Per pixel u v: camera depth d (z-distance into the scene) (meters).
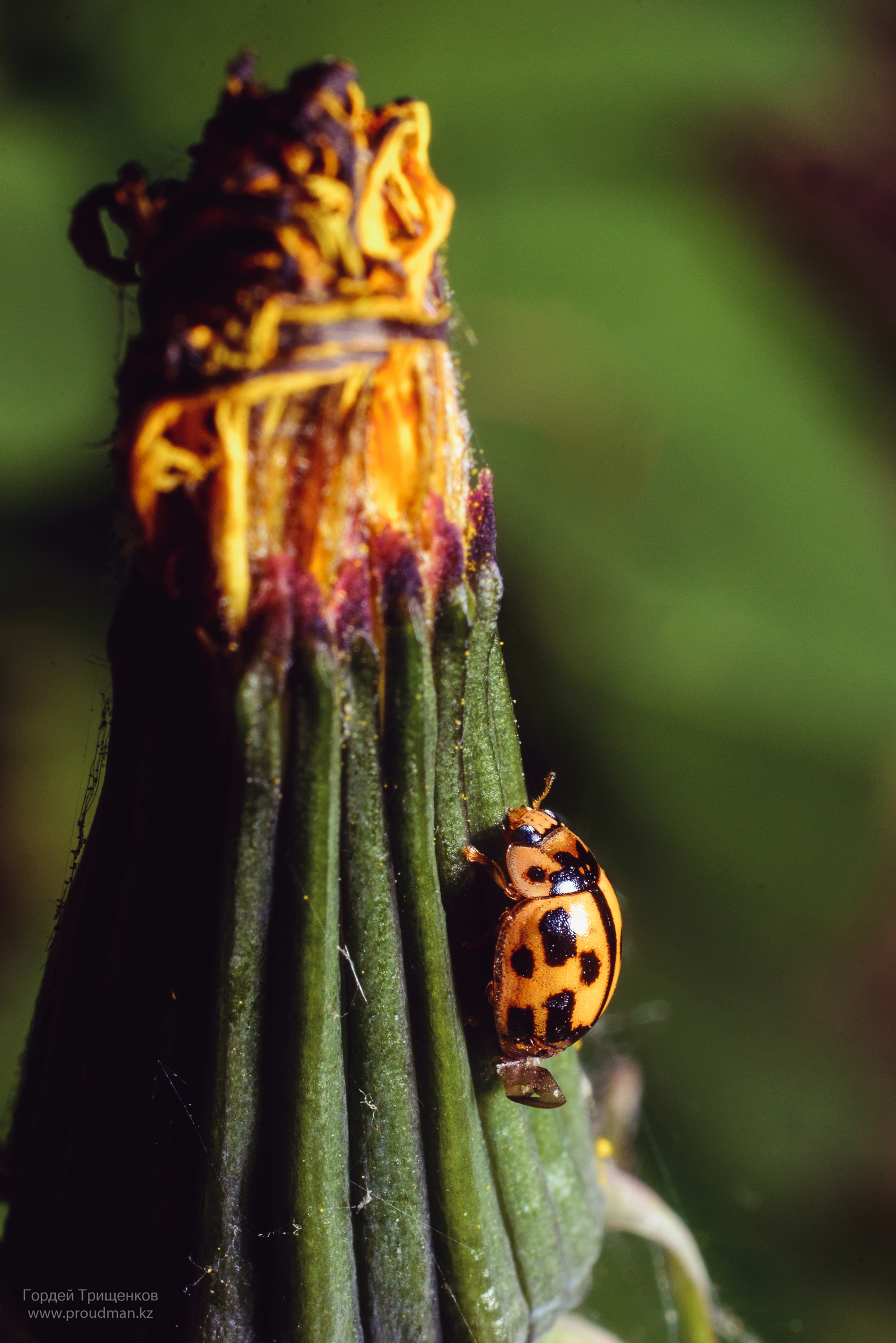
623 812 0.10
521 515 0.10
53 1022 0.08
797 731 0.10
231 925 0.07
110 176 0.10
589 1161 0.08
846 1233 0.10
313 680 0.07
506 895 0.08
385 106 0.07
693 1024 0.10
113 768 0.08
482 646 0.08
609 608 0.10
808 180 0.11
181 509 0.07
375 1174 0.08
